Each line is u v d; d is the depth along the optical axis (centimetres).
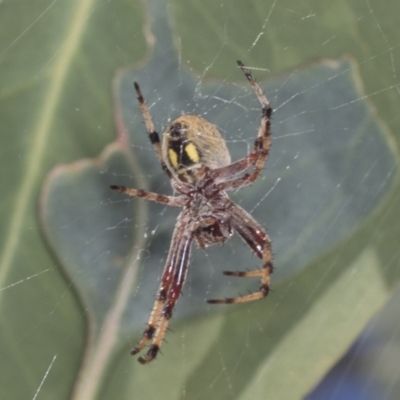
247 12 18
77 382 17
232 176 18
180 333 18
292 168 18
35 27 17
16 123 17
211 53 18
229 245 18
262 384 18
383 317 19
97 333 18
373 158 18
